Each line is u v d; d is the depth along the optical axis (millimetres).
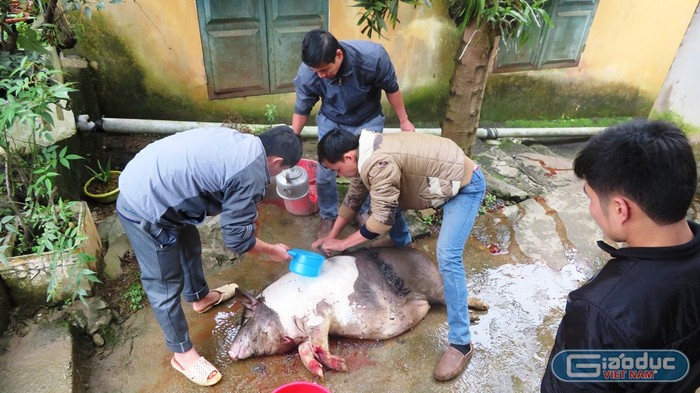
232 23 3797
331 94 2768
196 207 2027
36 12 2717
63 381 2248
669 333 1080
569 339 1170
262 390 2436
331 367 2459
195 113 4199
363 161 2102
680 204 1048
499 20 2859
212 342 2670
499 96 4922
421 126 4785
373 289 2680
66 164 2469
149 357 2570
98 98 3992
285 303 2553
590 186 1173
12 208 2633
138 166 1960
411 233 3357
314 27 3988
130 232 2057
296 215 3551
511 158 4355
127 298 2828
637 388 1166
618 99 5223
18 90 2172
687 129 4020
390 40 4250
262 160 1973
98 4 2832
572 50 4770
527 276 3160
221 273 3078
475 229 3508
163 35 3773
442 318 2846
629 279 1104
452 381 2494
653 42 4887
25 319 2578
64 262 2553
